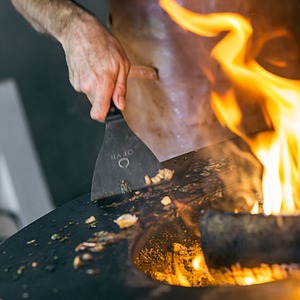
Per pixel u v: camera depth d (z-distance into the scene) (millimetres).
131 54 1655
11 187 2666
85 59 1436
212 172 1404
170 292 1021
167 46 1603
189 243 1293
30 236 1259
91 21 1500
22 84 2627
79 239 1213
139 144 1361
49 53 2588
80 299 1041
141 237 1200
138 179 1355
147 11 1595
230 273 1102
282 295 969
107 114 1356
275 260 1059
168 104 1649
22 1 1705
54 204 2705
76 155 2695
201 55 1598
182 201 1298
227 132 1651
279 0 1611
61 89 2629
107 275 1087
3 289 1104
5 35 2576
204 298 994
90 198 1363
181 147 1674
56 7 1593
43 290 1081
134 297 1024
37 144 2672
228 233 1084
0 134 2641
